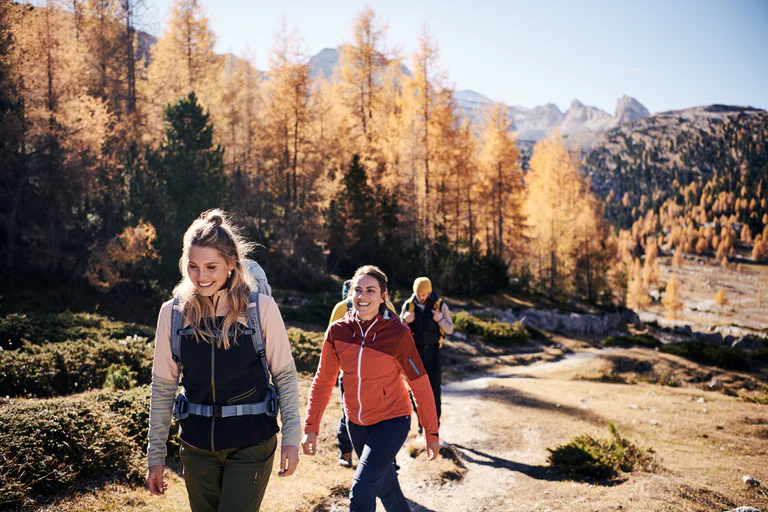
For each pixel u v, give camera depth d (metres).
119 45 33.94
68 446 4.48
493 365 19.84
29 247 25.64
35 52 23.88
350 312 3.47
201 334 2.18
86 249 24.42
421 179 45.34
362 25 51.78
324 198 40.31
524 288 54.16
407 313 6.29
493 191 50.88
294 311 23.75
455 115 46.00
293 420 2.31
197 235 2.14
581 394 11.80
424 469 5.93
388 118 51.09
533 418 8.95
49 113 23.55
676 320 112.88
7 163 23.41
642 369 19.14
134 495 4.32
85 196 25.98
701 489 5.09
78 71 25.64
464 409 9.81
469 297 43.25
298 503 4.43
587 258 64.94
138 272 25.53
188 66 40.56
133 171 26.58
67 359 8.64
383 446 3.13
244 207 38.81
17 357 8.30
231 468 2.16
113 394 6.21
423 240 45.59
